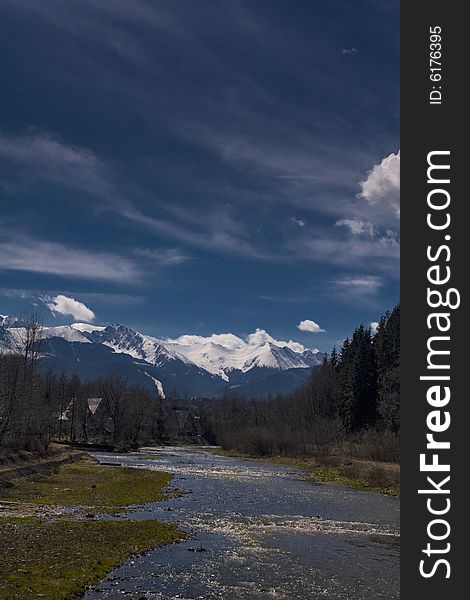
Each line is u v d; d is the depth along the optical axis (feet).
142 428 605.73
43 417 304.71
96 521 125.29
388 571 94.79
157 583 84.33
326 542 116.57
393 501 182.29
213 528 127.75
